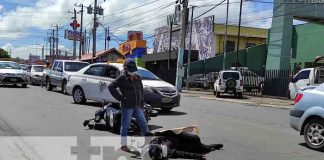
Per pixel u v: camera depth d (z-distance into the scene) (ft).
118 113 37.04
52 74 87.81
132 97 30.37
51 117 46.11
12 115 46.32
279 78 103.14
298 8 120.06
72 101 65.72
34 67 120.67
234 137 37.73
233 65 148.97
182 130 27.86
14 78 95.25
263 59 164.25
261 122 50.62
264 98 100.27
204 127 43.29
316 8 120.37
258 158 29.25
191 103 75.92
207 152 28.43
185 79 148.97
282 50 119.85
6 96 69.62
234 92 98.89
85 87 60.54
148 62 204.74
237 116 56.39
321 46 136.87
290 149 33.19
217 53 172.55
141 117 31.01
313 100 34.27
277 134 40.86
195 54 173.06
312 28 141.18
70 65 85.20
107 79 57.41
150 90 52.90
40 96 73.31
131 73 30.50
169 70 157.48
